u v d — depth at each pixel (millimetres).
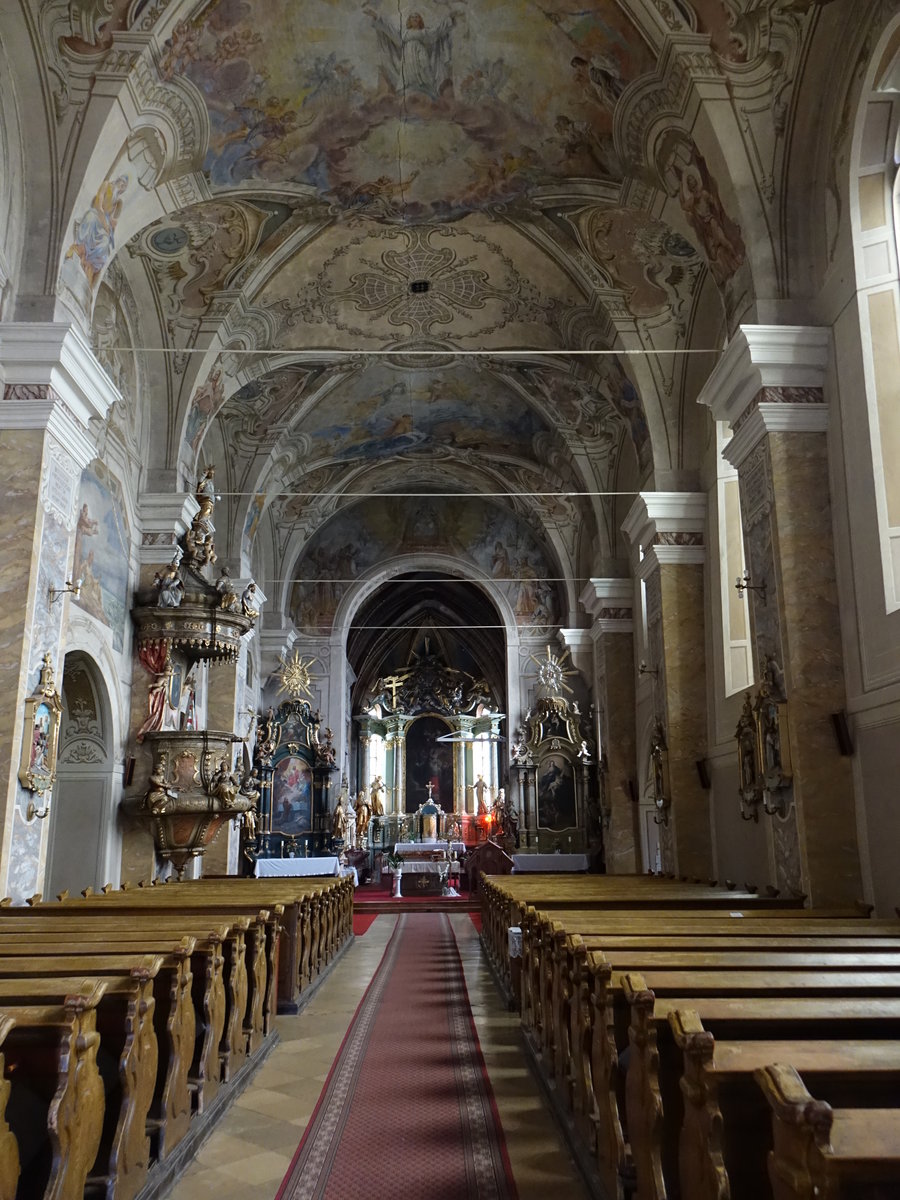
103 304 13336
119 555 13914
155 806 13352
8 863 8844
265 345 16297
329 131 12391
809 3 9523
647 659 18438
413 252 14984
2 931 6473
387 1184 4859
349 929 15867
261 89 11438
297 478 22531
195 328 14867
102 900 9258
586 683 24938
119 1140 4113
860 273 9500
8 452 9555
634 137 11469
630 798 19703
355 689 38000
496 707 36906
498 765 36250
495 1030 8562
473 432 22344
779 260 10508
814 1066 2920
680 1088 3549
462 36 11172
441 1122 5863
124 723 14000
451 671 38219
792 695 9602
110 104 9984
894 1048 3086
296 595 27672
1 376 9633
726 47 9844
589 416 18859
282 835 25031
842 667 9633
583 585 24484
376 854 31844
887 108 9383
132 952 5430
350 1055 7605
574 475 21578
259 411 19109
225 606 14562
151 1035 4555
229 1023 6426
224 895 10000
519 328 16734
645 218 13039
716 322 14281
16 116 9969
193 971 6098
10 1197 3365
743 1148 3191
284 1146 5422
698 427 15172
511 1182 4891
